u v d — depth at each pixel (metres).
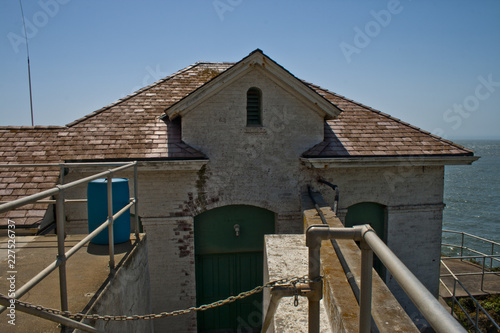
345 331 2.83
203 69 11.96
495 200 53.25
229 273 9.31
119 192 5.21
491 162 130.38
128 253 4.82
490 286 12.01
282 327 3.91
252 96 9.20
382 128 10.25
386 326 2.83
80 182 3.42
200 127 8.88
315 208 8.09
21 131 9.30
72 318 3.12
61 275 3.12
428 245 9.78
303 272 4.86
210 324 9.31
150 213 8.68
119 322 4.23
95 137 8.98
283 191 9.23
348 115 10.72
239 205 9.26
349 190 9.45
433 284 9.84
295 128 9.23
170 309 8.85
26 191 7.77
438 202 9.73
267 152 9.14
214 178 8.93
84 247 5.03
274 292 2.99
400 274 1.55
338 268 4.20
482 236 33.19
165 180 8.70
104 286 3.78
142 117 9.68
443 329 1.12
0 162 8.31
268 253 5.56
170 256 8.79
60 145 8.76
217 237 9.22
